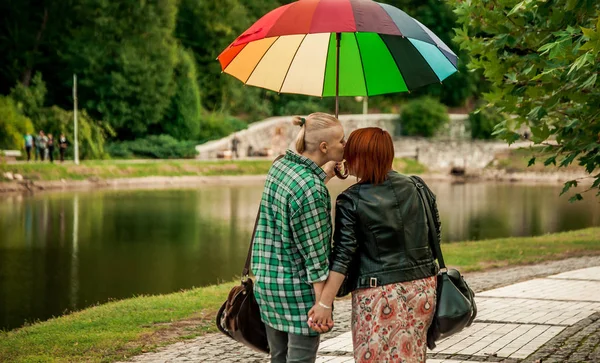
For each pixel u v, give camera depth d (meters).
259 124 55.00
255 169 48.53
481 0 6.75
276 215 4.00
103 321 8.60
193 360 6.54
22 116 42.28
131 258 17.44
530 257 14.12
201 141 52.41
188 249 18.91
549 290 9.70
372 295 3.95
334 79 5.34
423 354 4.04
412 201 4.03
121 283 14.34
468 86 65.69
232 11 59.28
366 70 5.29
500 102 6.68
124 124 51.00
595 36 4.71
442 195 39.12
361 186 4.00
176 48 51.66
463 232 22.72
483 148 60.09
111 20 50.00
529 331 7.17
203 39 58.66
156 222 24.55
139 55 49.75
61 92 52.25
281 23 4.33
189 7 58.69
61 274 15.34
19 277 14.99
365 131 4.03
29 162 39.88
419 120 60.69
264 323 4.21
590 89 6.12
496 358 6.17
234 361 6.49
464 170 59.38
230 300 4.29
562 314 8.02
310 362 4.04
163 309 9.32
